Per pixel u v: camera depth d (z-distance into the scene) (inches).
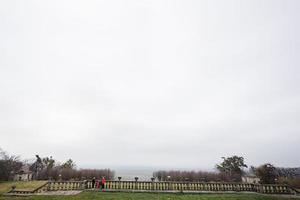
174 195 699.4
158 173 1694.1
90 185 871.1
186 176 1503.4
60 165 1694.1
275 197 673.6
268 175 1150.3
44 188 807.7
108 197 634.8
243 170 1464.1
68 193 725.9
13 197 624.7
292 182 1075.9
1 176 1150.3
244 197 663.1
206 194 736.3
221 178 1421.0
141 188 842.8
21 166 1365.7
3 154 1294.3
